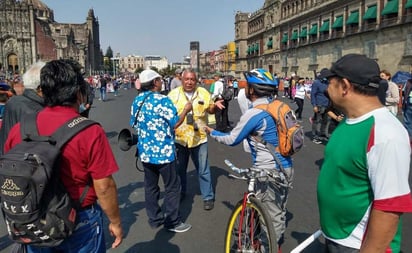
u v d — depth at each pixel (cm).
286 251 396
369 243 187
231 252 348
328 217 220
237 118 1570
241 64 9412
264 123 334
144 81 432
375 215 183
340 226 215
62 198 208
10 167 191
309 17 5544
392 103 810
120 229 242
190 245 417
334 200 212
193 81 512
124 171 730
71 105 228
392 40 3641
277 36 6956
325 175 219
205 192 522
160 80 445
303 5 5759
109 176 224
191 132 516
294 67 6162
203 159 519
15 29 8694
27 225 196
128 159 836
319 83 970
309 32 5456
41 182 191
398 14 3519
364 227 204
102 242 243
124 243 422
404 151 179
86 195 224
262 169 338
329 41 4928
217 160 835
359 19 4212
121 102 2609
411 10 3356
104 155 221
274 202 346
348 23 4341
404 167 179
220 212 514
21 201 190
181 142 525
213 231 453
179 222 455
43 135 213
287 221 475
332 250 225
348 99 203
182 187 562
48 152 199
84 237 228
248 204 331
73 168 213
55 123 217
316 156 843
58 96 221
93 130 218
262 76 338
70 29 11712
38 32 9006
